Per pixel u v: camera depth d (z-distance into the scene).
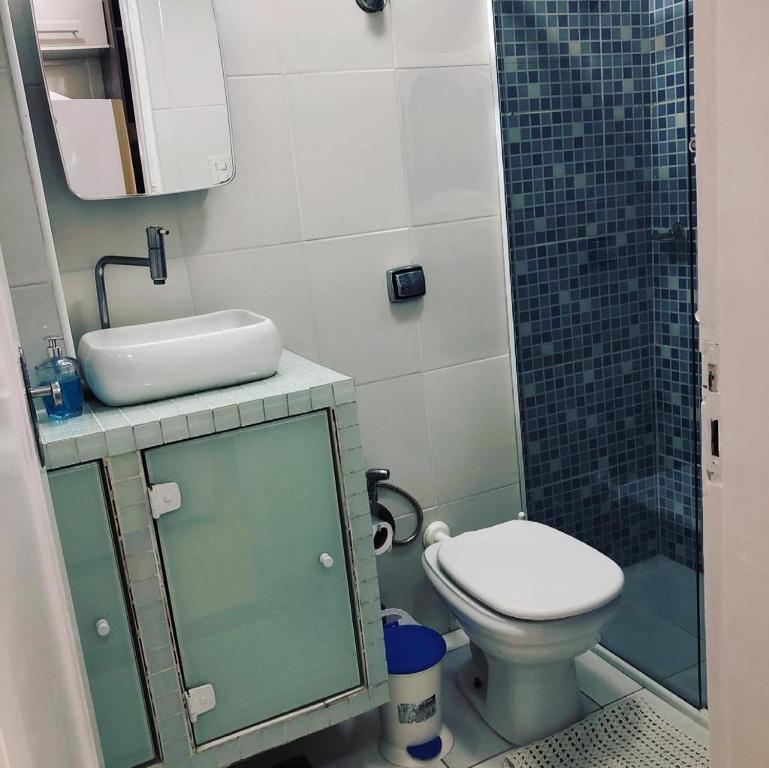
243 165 1.87
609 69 2.17
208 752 1.59
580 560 1.84
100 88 1.67
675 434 2.24
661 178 2.22
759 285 0.50
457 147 2.10
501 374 2.28
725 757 0.61
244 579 1.58
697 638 1.92
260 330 1.62
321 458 1.61
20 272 1.59
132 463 1.43
